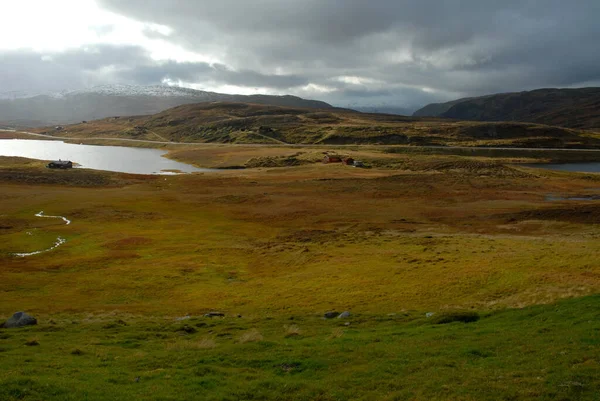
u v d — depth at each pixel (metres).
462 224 89.06
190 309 44.03
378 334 29.00
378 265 57.25
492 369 20.14
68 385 18.48
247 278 58.00
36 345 27.38
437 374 19.95
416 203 112.75
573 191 128.12
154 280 56.78
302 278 54.56
